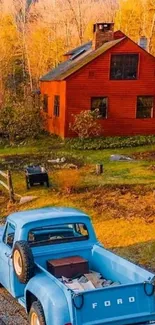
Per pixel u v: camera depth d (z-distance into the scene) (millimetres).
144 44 41531
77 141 33250
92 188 20078
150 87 35688
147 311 6703
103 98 35094
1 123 34719
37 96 41375
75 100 34531
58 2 85375
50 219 8836
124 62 34938
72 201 18344
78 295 6391
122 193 18969
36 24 83625
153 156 28484
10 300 9375
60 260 8539
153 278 6750
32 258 7754
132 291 6676
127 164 25797
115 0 88312
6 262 8781
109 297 6562
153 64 35438
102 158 28203
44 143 33781
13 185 21641
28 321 7832
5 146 33125
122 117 35500
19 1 84562
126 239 13609
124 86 35250
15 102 40062
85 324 6395
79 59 38281
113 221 15422
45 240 8836
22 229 8641
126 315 6605
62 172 24062
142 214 15875
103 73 34719
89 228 9117
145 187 19766
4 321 8328
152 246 12781
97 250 8688
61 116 35000
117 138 34156
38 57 78625
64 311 6480
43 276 7492
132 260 11766
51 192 19953
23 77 77375
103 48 35750
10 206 18453
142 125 35969
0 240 9523
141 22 74312
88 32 79438
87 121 33156
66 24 82250
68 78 34125
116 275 7793
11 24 81188
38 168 21109
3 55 75938
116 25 75062
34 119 35562
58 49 78562
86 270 8422
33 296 7520
